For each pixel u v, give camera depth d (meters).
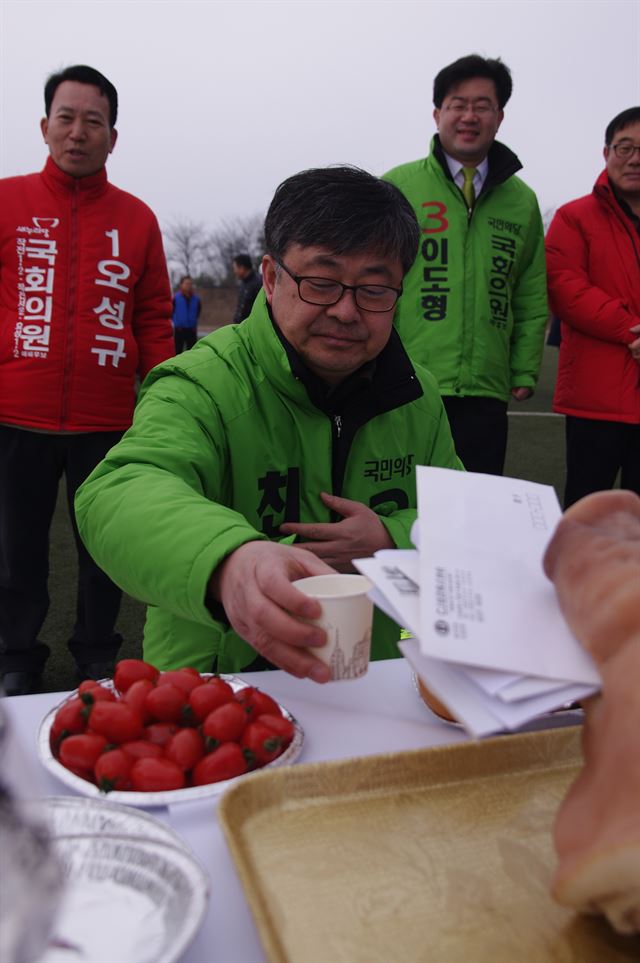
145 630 1.57
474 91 3.17
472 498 0.84
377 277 1.36
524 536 0.80
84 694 0.96
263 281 1.53
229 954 0.67
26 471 2.80
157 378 1.56
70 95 2.64
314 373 1.49
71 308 2.74
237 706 0.93
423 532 0.77
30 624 2.85
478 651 0.65
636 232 3.63
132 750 0.89
